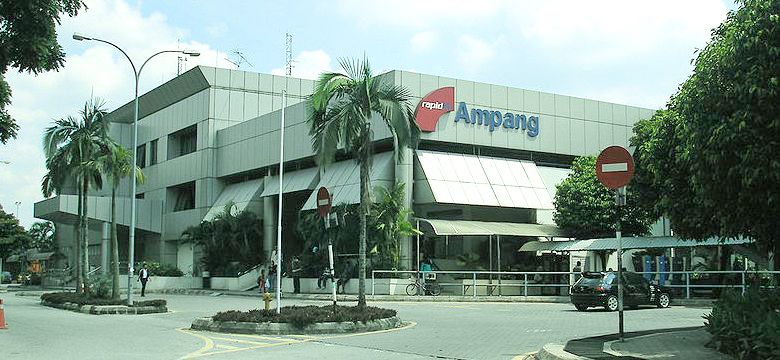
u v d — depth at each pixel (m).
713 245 29.23
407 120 20.38
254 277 45.78
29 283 65.69
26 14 15.06
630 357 11.12
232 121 53.28
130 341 16.02
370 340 15.82
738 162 10.09
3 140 16.58
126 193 63.47
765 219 10.67
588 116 42.66
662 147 16.25
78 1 16.00
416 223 35.97
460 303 31.69
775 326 9.66
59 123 32.72
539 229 37.66
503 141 39.41
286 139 45.28
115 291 28.95
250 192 48.28
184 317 24.31
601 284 26.03
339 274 36.22
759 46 9.77
